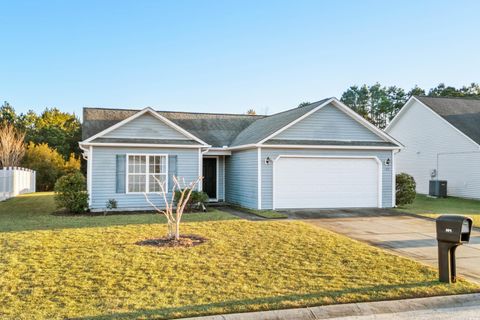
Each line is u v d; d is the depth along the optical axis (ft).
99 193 51.06
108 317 15.70
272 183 53.31
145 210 52.42
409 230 38.04
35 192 103.40
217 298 18.03
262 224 38.60
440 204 63.52
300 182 54.44
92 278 20.80
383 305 17.85
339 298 18.26
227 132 70.85
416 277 21.79
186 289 19.26
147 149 53.16
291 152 54.03
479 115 82.53
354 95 182.39
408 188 58.75
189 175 54.90
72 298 17.93
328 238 32.09
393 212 51.13
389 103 170.19
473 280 21.90
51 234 32.27
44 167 112.78
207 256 25.63
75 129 152.76
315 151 54.85
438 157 81.35
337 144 55.42
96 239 30.42
